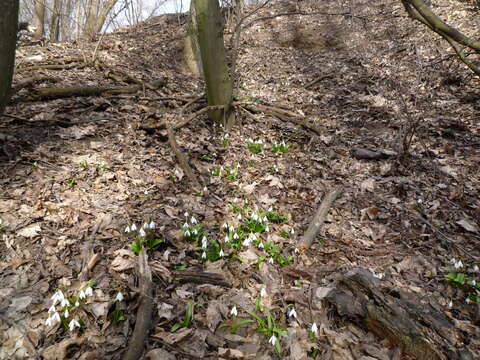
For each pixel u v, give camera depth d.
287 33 5.58
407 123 2.45
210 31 2.57
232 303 1.25
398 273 1.52
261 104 3.29
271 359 1.06
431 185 2.17
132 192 1.84
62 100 2.72
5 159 1.89
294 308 1.27
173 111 2.94
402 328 1.13
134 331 1.06
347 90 3.79
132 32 5.80
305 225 1.82
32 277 1.26
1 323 1.08
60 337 1.07
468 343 1.17
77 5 7.63
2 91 1.63
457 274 1.45
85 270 1.29
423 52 4.13
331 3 6.12
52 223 1.52
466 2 4.88
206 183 2.08
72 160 2.01
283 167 2.38
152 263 1.35
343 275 1.38
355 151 2.56
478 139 2.60
